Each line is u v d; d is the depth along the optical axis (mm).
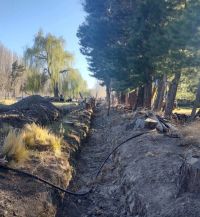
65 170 9406
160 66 19922
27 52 51500
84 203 8719
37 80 51312
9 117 13352
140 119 15266
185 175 7055
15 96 65938
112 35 28281
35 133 11156
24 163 8852
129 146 11648
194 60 17328
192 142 10609
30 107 17234
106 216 8023
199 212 6246
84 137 16484
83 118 21781
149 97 24203
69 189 9180
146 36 20578
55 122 17438
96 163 12633
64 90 52656
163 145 11102
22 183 7559
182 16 17109
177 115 19984
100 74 31766
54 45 51500
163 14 20000
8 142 8945
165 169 8594
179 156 9570
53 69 51438
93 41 29734
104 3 29531
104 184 10086
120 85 24656
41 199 7094
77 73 53062
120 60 23297
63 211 7859
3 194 6805
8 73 66375
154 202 7098
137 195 7746
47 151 10352
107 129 20953
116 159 11789
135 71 21422
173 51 17531
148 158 9680
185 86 27141
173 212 6410
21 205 6590
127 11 26781
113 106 36344
